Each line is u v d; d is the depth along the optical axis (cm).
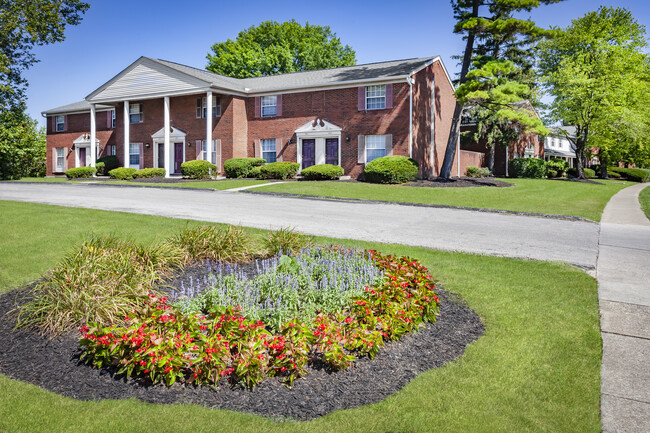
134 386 378
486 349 452
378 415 342
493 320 528
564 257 835
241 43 4769
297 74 2916
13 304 550
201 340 396
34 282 620
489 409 351
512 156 3603
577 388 382
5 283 628
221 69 4522
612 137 3347
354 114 2411
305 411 346
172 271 656
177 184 2169
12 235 891
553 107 3272
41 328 473
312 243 799
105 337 387
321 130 2473
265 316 472
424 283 550
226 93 2606
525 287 648
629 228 1184
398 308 477
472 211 1459
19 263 711
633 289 644
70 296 486
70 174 2864
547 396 370
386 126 2341
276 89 2566
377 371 407
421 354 441
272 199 1662
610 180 3734
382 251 843
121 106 3047
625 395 374
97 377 391
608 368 419
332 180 2314
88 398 361
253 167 2536
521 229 1141
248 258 735
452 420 337
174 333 394
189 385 380
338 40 5153
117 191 1914
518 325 513
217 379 372
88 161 3303
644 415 346
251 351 383
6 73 2527
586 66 3047
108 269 545
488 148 3541
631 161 4625
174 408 347
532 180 2698
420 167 2430
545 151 4497
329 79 2536
